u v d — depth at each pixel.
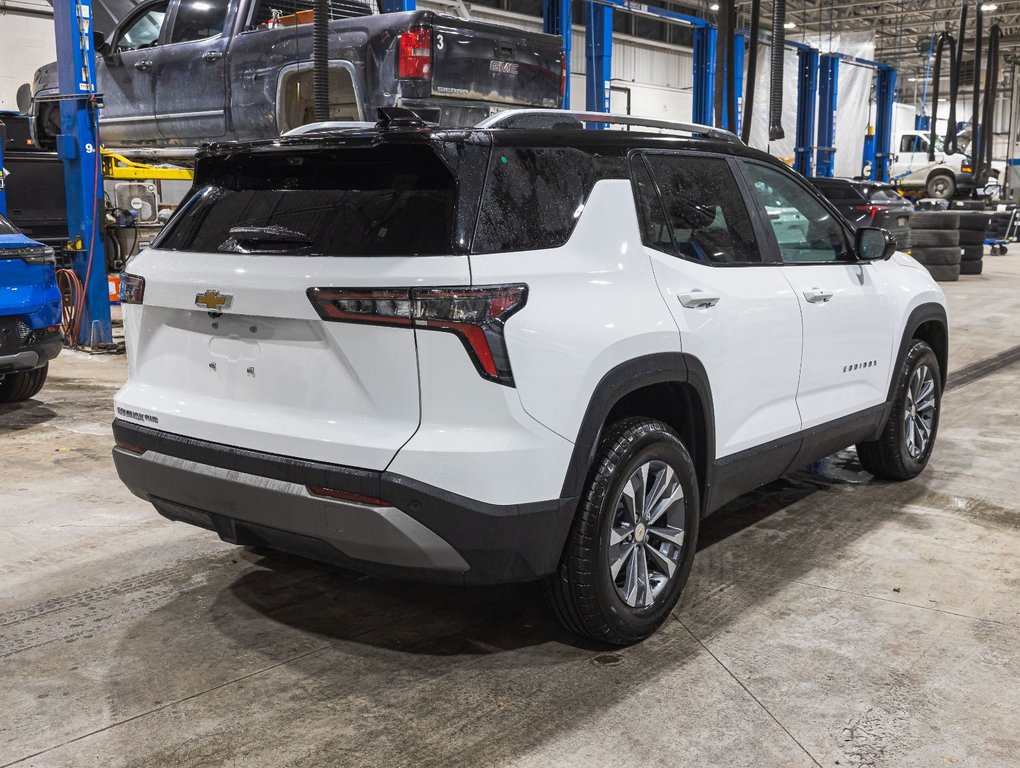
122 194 9.55
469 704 2.67
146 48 8.14
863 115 24.62
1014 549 3.89
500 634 3.12
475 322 2.45
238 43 7.38
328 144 2.68
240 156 2.90
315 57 5.67
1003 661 2.92
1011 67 37.34
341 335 2.53
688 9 29.31
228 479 2.72
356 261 2.53
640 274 2.96
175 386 2.94
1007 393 7.10
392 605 3.36
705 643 3.04
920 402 4.84
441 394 2.47
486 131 2.69
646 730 2.53
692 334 3.08
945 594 3.43
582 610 2.85
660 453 2.98
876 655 2.96
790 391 3.70
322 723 2.57
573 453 2.67
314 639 3.09
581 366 2.66
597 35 15.93
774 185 3.83
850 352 4.07
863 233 4.02
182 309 2.85
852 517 4.29
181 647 3.03
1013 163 33.28
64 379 7.45
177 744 2.47
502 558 2.59
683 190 3.29
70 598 3.40
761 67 20.11
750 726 2.55
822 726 2.55
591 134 3.01
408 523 2.48
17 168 10.20
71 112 8.27
